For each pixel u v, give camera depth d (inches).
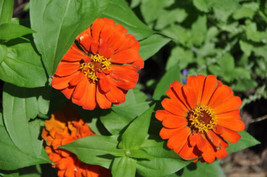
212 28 24.8
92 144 18.8
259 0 24.1
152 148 19.1
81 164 19.6
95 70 18.4
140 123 18.6
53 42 17.8
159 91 20.7
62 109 20.5
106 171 19.8
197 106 19.2
